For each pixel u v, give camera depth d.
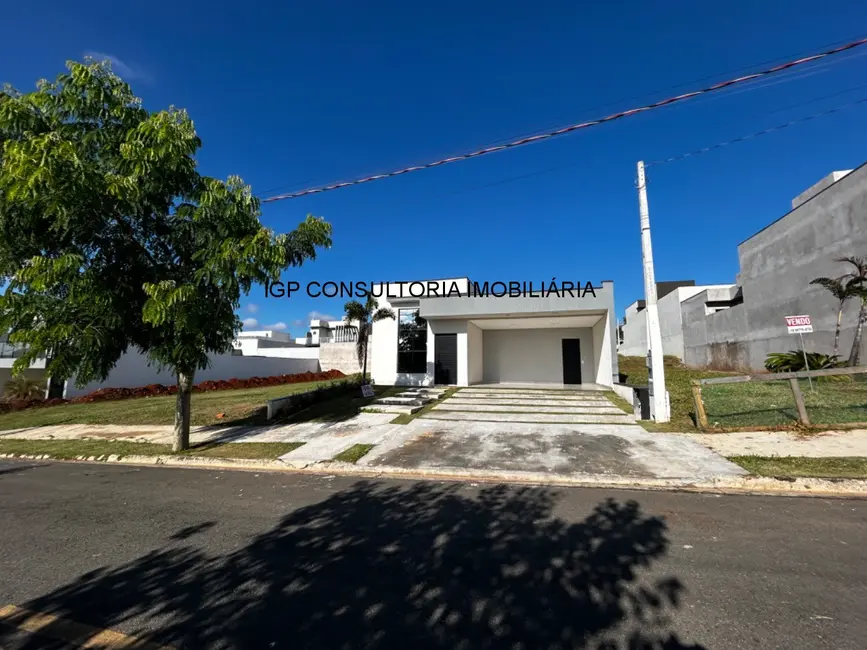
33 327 7.19
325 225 8.76
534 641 2.54
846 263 13.50
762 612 2.80
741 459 6.54
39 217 6.99
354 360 33.00
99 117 7.67
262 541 4.15
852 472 5.76
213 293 8.21
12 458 8.77
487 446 8.14
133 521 4.77
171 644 2.60
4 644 2.64
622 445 7.80
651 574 3.33
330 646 2.54
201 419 12.24
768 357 15.70
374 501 5.38
